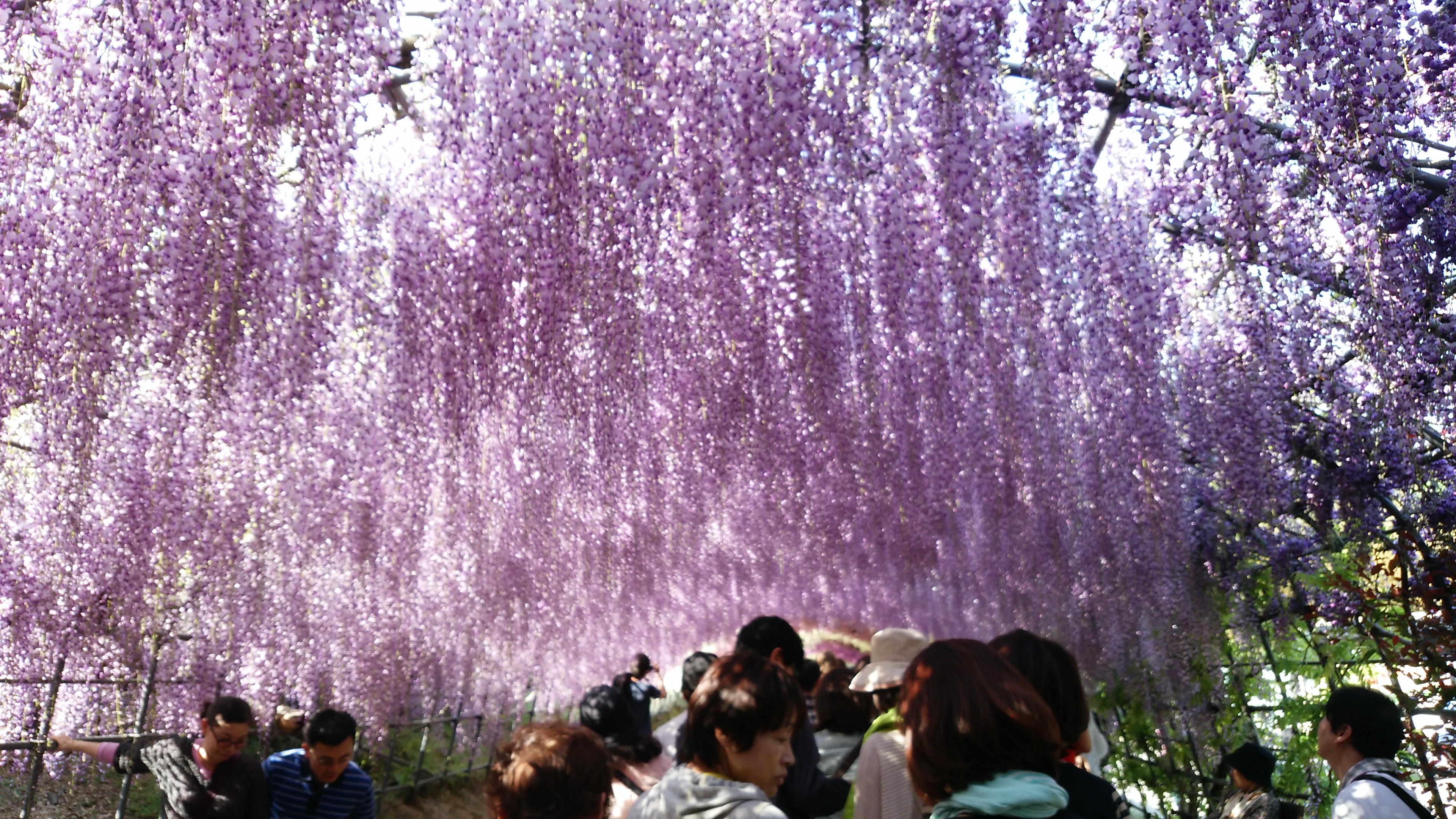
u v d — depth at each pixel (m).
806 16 3.28
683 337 3.87
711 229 3.53
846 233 3.67
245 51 2.77
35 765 3.70
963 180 3.44
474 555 4.73
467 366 3.58
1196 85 3.19
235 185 2.91
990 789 1.36
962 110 3.41
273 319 3.15
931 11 3.35
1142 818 5.79
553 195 3.26
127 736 3.83
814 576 6.66
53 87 2.79
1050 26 3.29
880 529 5.55
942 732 1.42
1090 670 5.72
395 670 4.52
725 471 4.67
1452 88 3.29
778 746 1.63
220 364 3.12
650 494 4.91
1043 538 5.07
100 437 3.24
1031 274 3.75
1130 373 4.39
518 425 4.16
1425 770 4.02
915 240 3.63
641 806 1.67
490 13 3.03
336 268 3.27
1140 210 4.18
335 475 3.75
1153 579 5.08
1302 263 3.86
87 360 3.01
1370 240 3.59
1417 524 4.62
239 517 3.61
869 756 2.05
